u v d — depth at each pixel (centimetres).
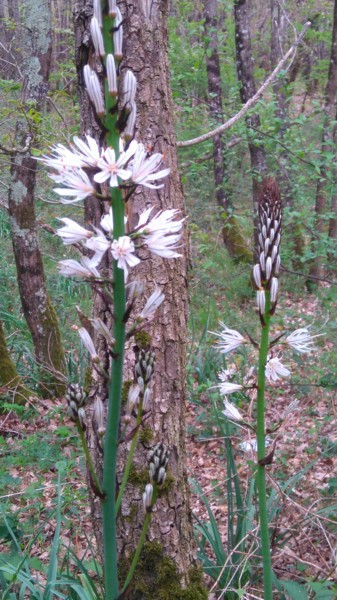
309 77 1470
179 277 326
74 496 482
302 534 410
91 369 320
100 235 182
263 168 993
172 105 335
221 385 251
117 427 207
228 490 380
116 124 180
